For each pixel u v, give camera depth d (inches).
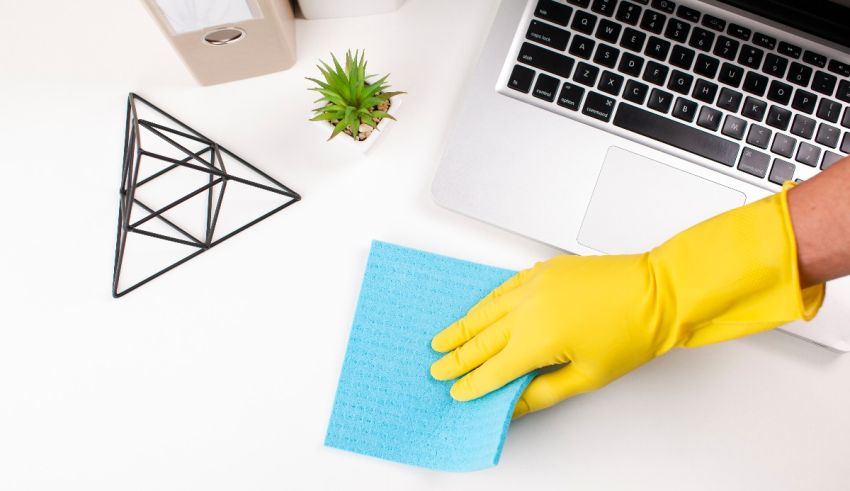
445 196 19.4
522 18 19.8
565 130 19.7
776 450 19.7
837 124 20.0
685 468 19.5
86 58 20.2
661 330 16.9
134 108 17.7
